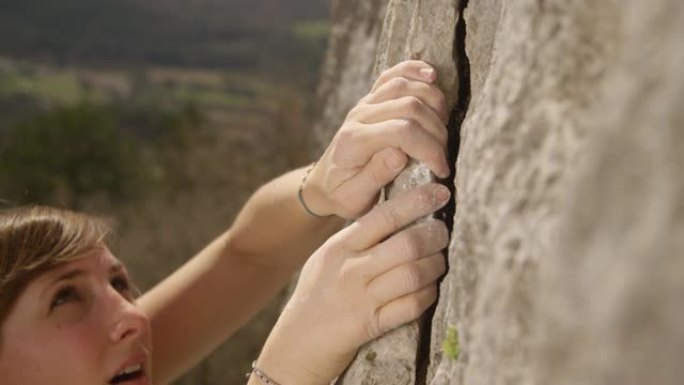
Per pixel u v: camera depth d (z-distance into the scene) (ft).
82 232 3.85
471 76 3.04
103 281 3.88
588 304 1.78
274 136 23.61
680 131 1.67
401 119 3.04
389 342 3.05
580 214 1.87
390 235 3.06
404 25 3.31
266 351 3.19
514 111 2.47
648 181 1.71
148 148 33.12
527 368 2.23
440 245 3.00
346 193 3.17
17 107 54.44
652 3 1.91
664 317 1.56
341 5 6.59
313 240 4.08
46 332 3.73
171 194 19.79
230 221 19.07
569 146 2.36
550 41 2.43
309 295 3.10
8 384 3.76
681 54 1.74
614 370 1.63
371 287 3.01
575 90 2.38
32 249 3.73
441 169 3.01
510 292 2.33
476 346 2.38
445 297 2.91
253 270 4.33
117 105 49.65
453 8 3.13
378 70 3.45
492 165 2.49
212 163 21.16
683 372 1.52
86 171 28.40
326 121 6.69
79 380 3.76
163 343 4.41
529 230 2.36
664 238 1.62
